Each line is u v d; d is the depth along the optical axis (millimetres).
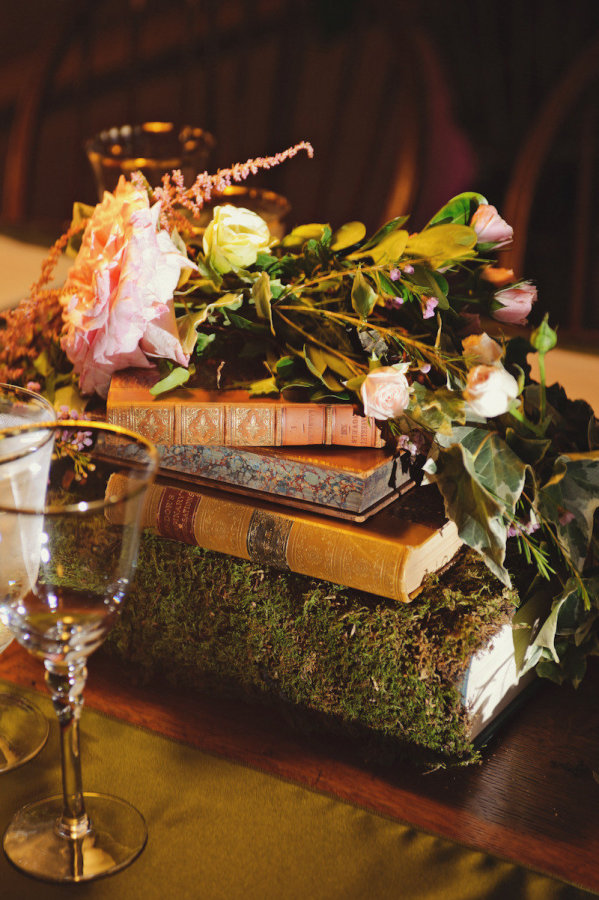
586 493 949
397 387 921
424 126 1949
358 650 952
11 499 858
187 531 998
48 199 3924
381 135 2244
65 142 4094
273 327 1011
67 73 4125
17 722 957
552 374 1271
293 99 2557
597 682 1019
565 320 2275
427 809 919
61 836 869
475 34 3365
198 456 1003
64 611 837
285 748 965
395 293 992
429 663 934
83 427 856
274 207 1320
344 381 981
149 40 3959
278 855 869
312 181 3113
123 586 846
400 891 850
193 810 894
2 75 4543
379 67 3543
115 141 1650
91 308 969
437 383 984
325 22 2441
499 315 1047
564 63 3342
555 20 3312
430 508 992
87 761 926
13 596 840
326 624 960
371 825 887
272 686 990
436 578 976
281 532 973
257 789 909
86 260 982
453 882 856
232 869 859
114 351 979
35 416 923
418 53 1972
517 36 3344
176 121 3645
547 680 1023
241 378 1011
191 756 931
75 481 922
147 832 879
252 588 981
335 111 2303
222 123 3553
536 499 947
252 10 2543
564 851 892
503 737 974
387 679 947
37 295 1081
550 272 2670
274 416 974
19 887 847
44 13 4383
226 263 1006
